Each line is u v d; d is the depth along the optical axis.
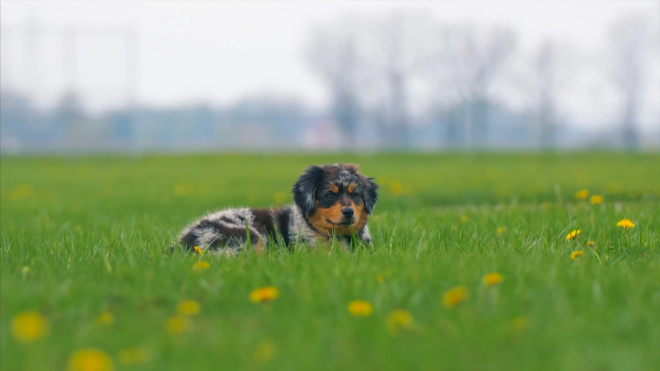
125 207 15.15
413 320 4.83
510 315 4.87
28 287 5.55
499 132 71.62
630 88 69.69
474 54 71.31
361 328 4.61
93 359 3.83
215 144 73.81
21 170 31.42
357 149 72.06
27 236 9.43
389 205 15.35
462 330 4.56
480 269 5.99
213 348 4.27
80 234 9.30
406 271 5.89
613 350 4.17
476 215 10.40
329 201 8.03
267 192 18.69
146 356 4.11
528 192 17.12
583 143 70.62
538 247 7.18
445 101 72.38
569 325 4.59
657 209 10.40
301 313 4.94
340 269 5.93
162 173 29.08
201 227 8.13
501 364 4.03
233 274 5.94
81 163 37.38
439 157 43.81
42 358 4.11
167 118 71.94
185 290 5.58
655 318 4.73
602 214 9.84
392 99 73.38
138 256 7.15
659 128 69.31
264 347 4.20
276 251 7.54
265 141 75.50
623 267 6.15
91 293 5.45
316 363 4.01
